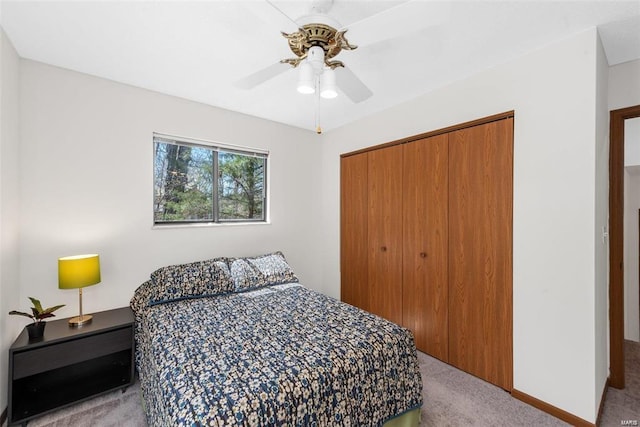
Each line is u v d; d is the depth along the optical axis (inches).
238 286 101.2
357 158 129.9
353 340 62.6
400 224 110.7
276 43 72.0
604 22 63.7
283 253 137.3
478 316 86.8
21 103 78.5
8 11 60.4
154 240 101.5
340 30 49.6
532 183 75.4
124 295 95.3
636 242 125.0
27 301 79.7
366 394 56.6
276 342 61.9
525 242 76.7
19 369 65.7
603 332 75.5
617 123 80.0
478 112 86.7
